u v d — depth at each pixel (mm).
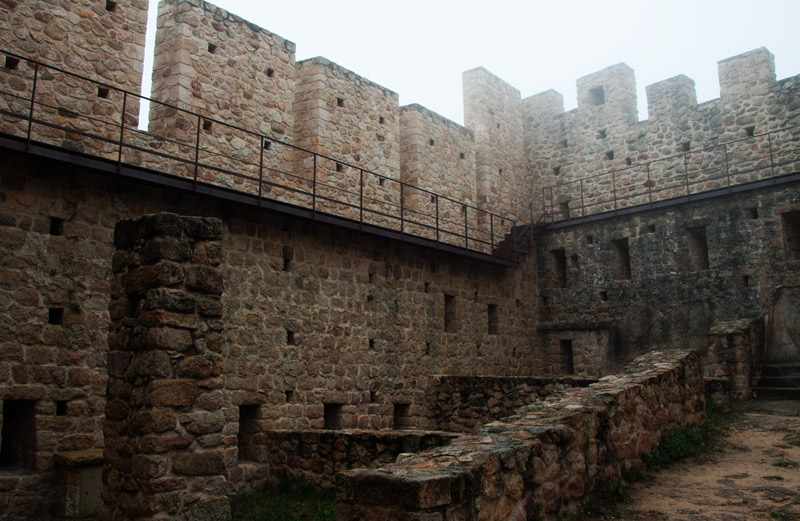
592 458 6215
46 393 8281
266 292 11016
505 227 18672
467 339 15570
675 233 15867
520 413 6504
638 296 16328
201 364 6133
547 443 5555
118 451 6086
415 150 15773
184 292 6113
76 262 8820
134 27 10469
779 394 11570
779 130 15289
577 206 18828
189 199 10219
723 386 10961
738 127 16109
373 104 14688
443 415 13367
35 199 8547
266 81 12500
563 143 19484
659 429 7938
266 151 12305
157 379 5812
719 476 6922
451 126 17109
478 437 5555
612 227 17125
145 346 5938
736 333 11953
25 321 8234
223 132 11531
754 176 15586
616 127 18344
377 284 13281
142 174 9062
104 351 8914
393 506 4258
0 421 7879
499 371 16453
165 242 6086
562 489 5664
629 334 16359
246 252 10812
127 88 10250
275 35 12812
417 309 14180
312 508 8008
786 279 13977
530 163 20109
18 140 7930
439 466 4629
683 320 15461
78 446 8461
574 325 17422
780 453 7707
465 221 15430
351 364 12367
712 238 15211
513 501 4988
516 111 20078
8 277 8172
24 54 9148
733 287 14742
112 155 9867
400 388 13336
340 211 13453
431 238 15734
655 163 17359
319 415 11547
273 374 10883
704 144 16609
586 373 17125
